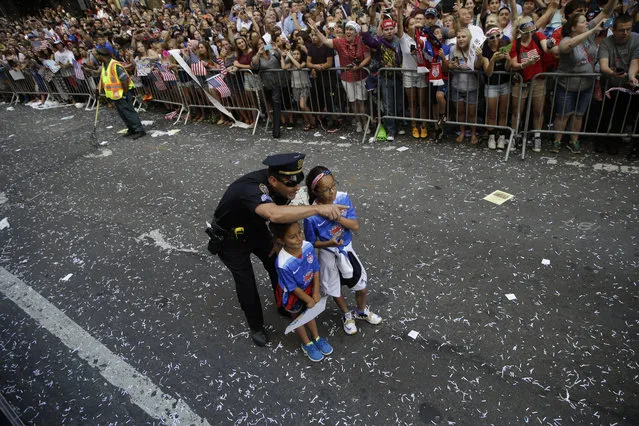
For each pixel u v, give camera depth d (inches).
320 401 112.0
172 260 181.8
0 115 502.3
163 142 327.3
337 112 284.2
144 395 121.3
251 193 103.0
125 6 678.5
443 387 110.7
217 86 302.7
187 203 227.6
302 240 105.7
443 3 268.7
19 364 139.0
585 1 182.7
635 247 147.9
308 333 134.0
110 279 175.5
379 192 208.1
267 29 352.8
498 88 215.6
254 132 315.3
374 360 121.4
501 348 119.0
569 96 201.3
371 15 264.8
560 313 127.3
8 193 275.4
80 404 121.5
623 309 125.5
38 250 204.7
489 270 147.9
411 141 258.5
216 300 155.3
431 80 225.0
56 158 326.6
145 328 146.8
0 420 92.4
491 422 100.8
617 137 205.5
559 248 152.9
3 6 871.1
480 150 231.9
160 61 357.4
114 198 246.8
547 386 107.1
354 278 119.0
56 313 160.2
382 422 104.4
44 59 481.7
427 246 164.7
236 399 116.0
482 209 181.8
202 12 580.4
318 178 102.7
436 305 137.0
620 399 102.0
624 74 184.9
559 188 187.3
